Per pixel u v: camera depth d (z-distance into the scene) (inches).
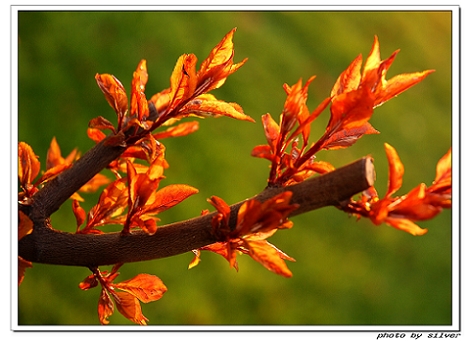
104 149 26.6
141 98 26.0
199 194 77.0
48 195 26.3
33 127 68.2
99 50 81.7
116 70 81.5
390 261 89.7
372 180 24.3
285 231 81.5
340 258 84.2
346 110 25.0
